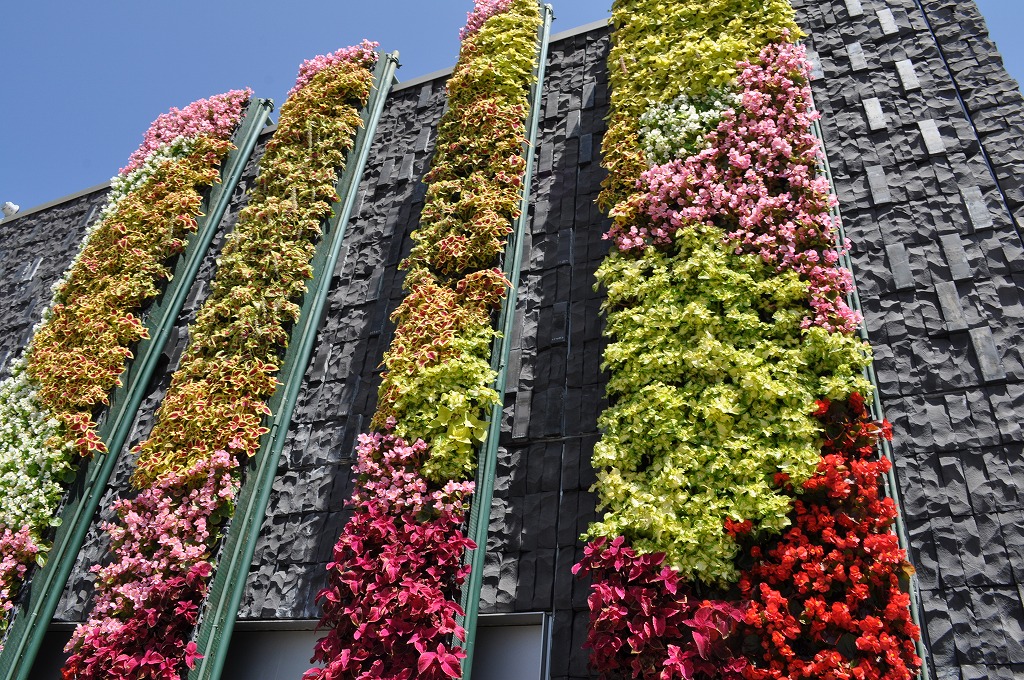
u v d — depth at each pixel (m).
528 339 6.37
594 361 5.92
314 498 6.24
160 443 6.50
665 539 4.43
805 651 3.99
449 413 5.63
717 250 5.46
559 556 5.16
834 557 4.04
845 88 6.76
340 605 5.06
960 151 5.92
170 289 8.16
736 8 7.14
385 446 5.72
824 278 5.12
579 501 5.32
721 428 4.68
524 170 7.29
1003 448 4.55
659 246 5.86
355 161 8.61
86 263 8.27
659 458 4.75
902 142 6.18
